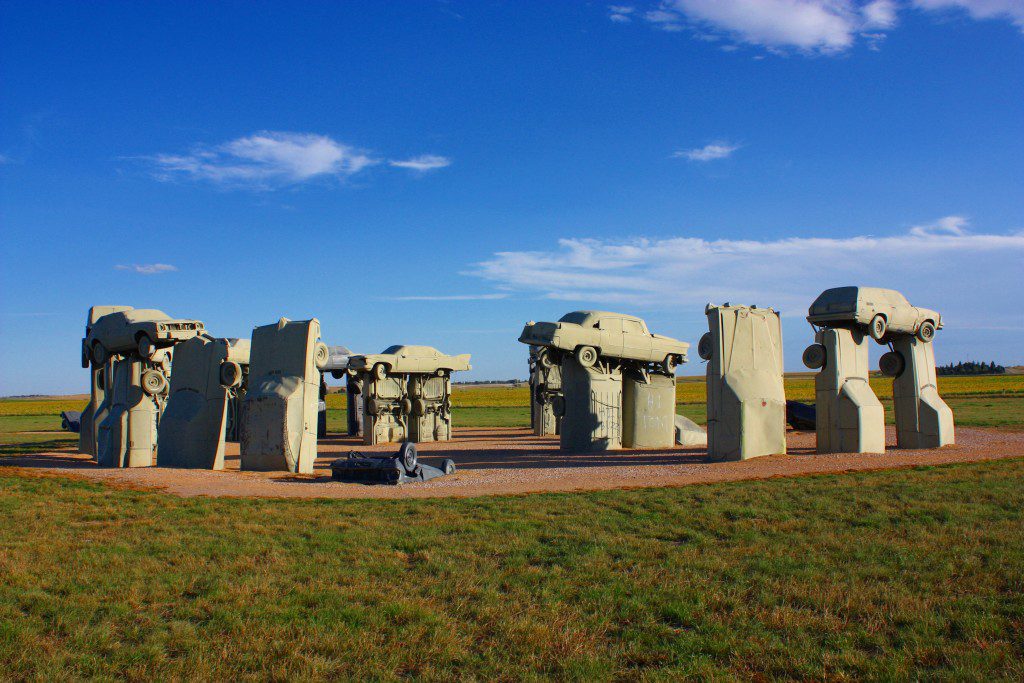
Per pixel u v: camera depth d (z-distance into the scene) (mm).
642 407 33062
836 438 24594
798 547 11453
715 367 24219
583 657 7469
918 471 19156
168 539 12125
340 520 13797
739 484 17688
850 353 25188
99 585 9594
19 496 16375
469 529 13008
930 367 27297
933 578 9742
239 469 23688
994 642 7648
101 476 20625
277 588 9586
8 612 8516
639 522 13422
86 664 7223
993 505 14102
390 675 7086
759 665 7332
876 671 7090
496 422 60469
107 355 25656
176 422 24562
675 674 7113
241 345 34125
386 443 38875
